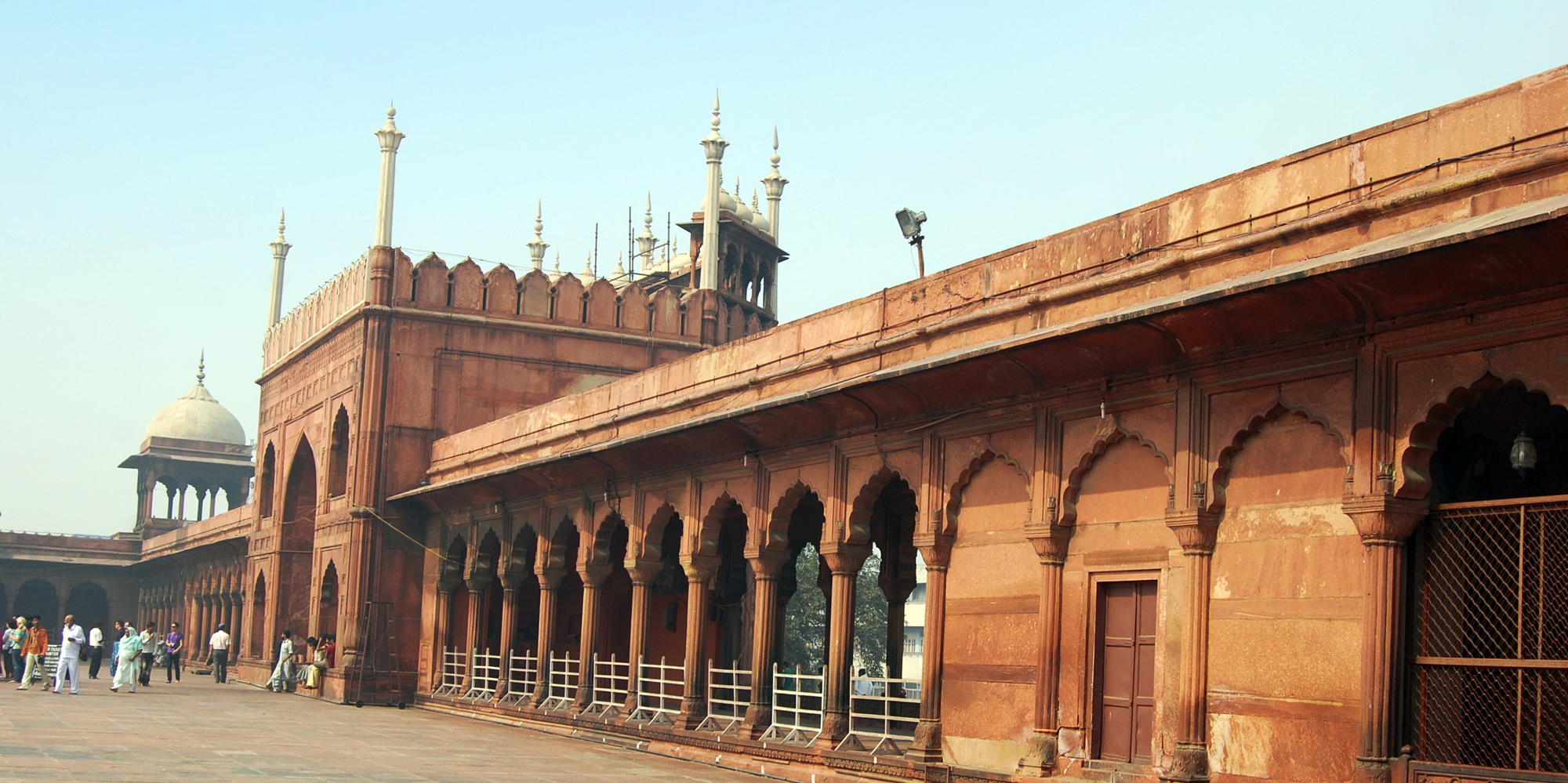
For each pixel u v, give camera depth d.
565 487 14.62
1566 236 5.38
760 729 10.98
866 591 35.72
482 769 9.80
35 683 19.44
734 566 16.62
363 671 17.73
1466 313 6.03
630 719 12.81
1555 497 5.91
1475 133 6.37
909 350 9.88
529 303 19.19
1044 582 8.39
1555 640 5.90
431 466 18.41
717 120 20.52
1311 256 6.95
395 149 18.98
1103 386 8.09
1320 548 6.72
